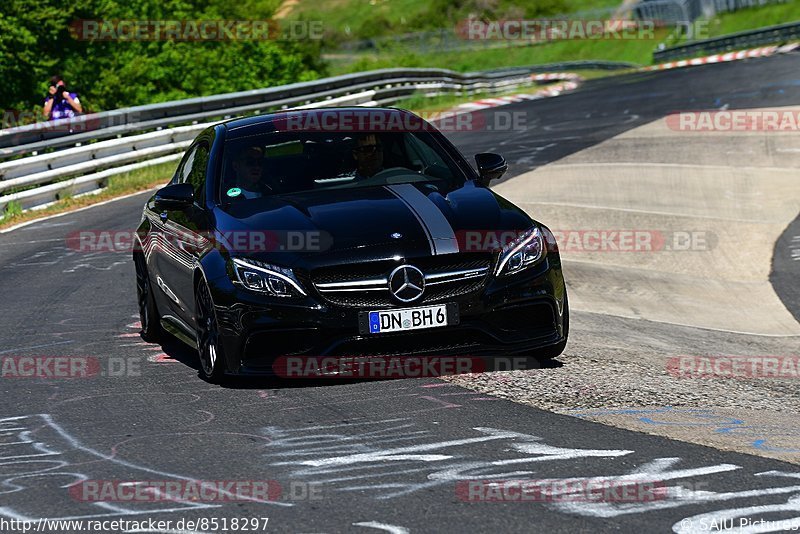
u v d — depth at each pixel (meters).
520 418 13.89
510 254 16.05
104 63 95.88
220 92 111.12
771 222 33.88
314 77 126.38
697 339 21.17
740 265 29.28
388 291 15.42
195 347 17.73
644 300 25.39
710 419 14.02
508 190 41.34
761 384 16.75
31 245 34.66
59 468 12.52
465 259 15.77
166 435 13.71
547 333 16.47
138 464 12.48
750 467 11.63
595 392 15.45
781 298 25.84
